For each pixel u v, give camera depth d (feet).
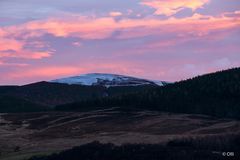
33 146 399.24
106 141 367.04
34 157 306.96
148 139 361.71
